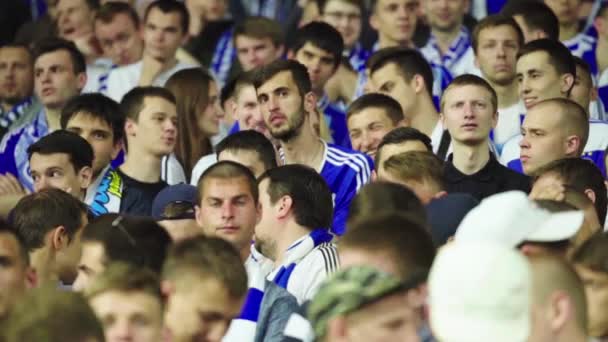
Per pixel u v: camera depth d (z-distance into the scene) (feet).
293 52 86.94
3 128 90.33
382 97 75.77
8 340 35.88
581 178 59.57
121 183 75.10
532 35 89.76
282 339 49.34
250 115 79.41
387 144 65.77
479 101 71.56
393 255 41.70
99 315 40.50
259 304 54.39
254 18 95.86
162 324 41.78
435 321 35.22
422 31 96.07
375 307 36.83
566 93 79.36
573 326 38.29
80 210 56.18
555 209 45.57
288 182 59.00
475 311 34.86
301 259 58.03
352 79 91.15
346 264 42.04
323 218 59.26
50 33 102.01
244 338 53.93
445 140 76.48
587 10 95.40
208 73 85.97
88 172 69.46
